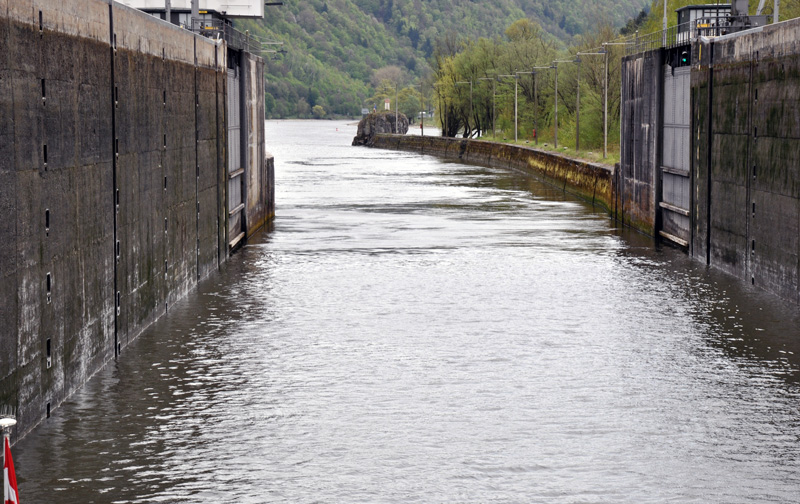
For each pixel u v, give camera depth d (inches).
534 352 1261.1
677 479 843.4
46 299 951.0
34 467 855.7
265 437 941.2
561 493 813.2
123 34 1212.5
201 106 1747.0
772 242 1609.3
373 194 3617.1
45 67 932.6
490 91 6948.8
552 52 6402.6
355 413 1011.9
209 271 1844.2
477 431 957.8
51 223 957.2
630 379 1137.4
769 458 892.6
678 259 2033.7
